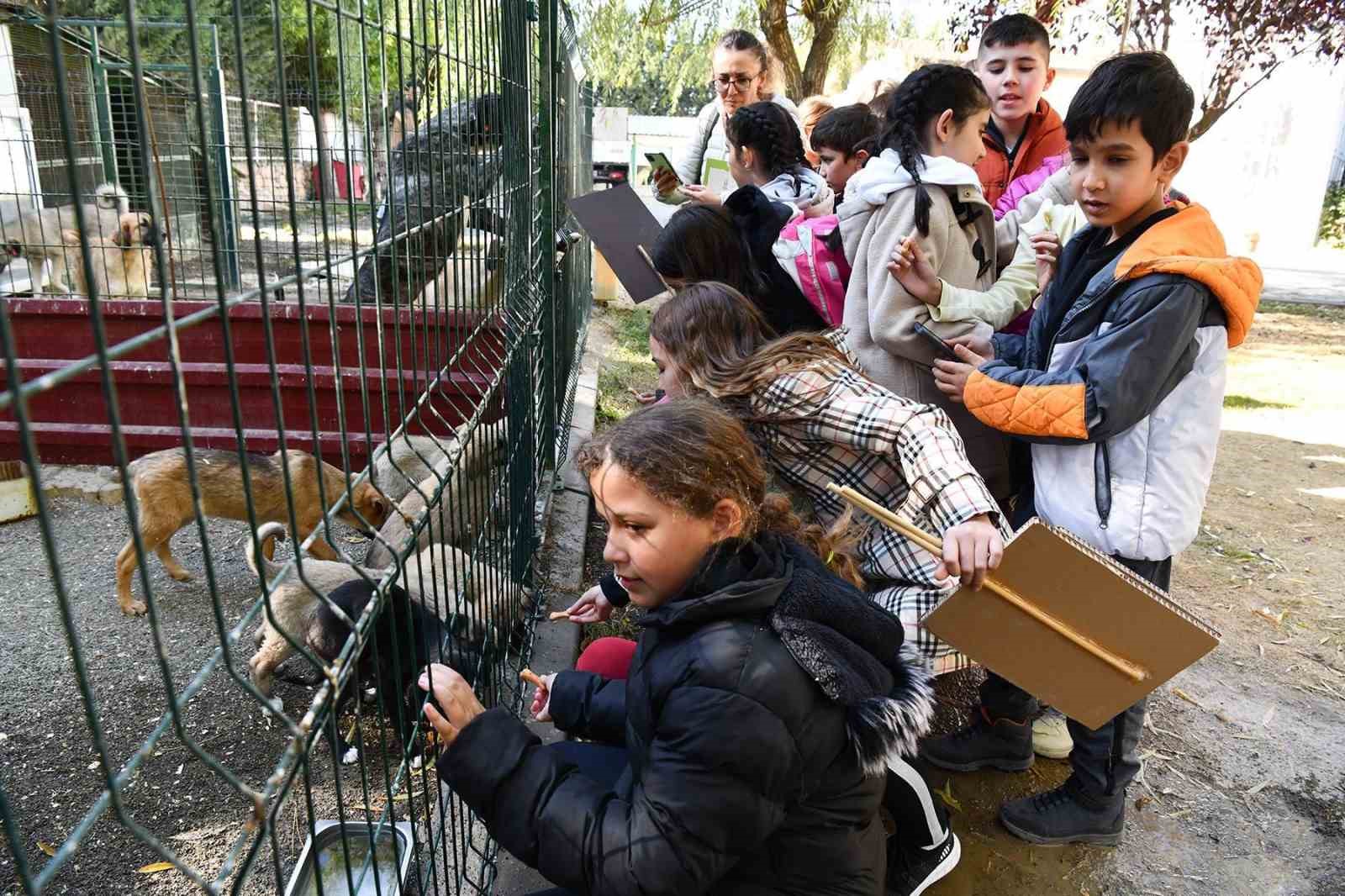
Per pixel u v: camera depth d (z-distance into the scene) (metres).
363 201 2.62
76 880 2.32
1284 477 6.15
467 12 2.04
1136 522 2.28
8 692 3.13
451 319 2.82
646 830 1.41
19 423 0.61
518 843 1.49
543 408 4.29
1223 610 4.25
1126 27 8.23
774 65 5.72
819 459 2.30
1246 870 2.66
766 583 1.46
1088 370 2.21
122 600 3.73
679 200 3.69
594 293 10.86
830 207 3.76
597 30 11.91
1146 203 2.33
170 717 0.82
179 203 5.58
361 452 4.02
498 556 2.72
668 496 1.48
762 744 1.37
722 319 2.32
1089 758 2.61
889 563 2.31
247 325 3.96
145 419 4.14
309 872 1.98
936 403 2.81
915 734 1.51
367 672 2.69
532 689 2.98
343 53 1.22
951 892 2.48
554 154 4.22
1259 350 10.49
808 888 1.57
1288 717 3.44
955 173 2.62
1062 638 1.84
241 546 4.43
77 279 5.52
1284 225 21.52
